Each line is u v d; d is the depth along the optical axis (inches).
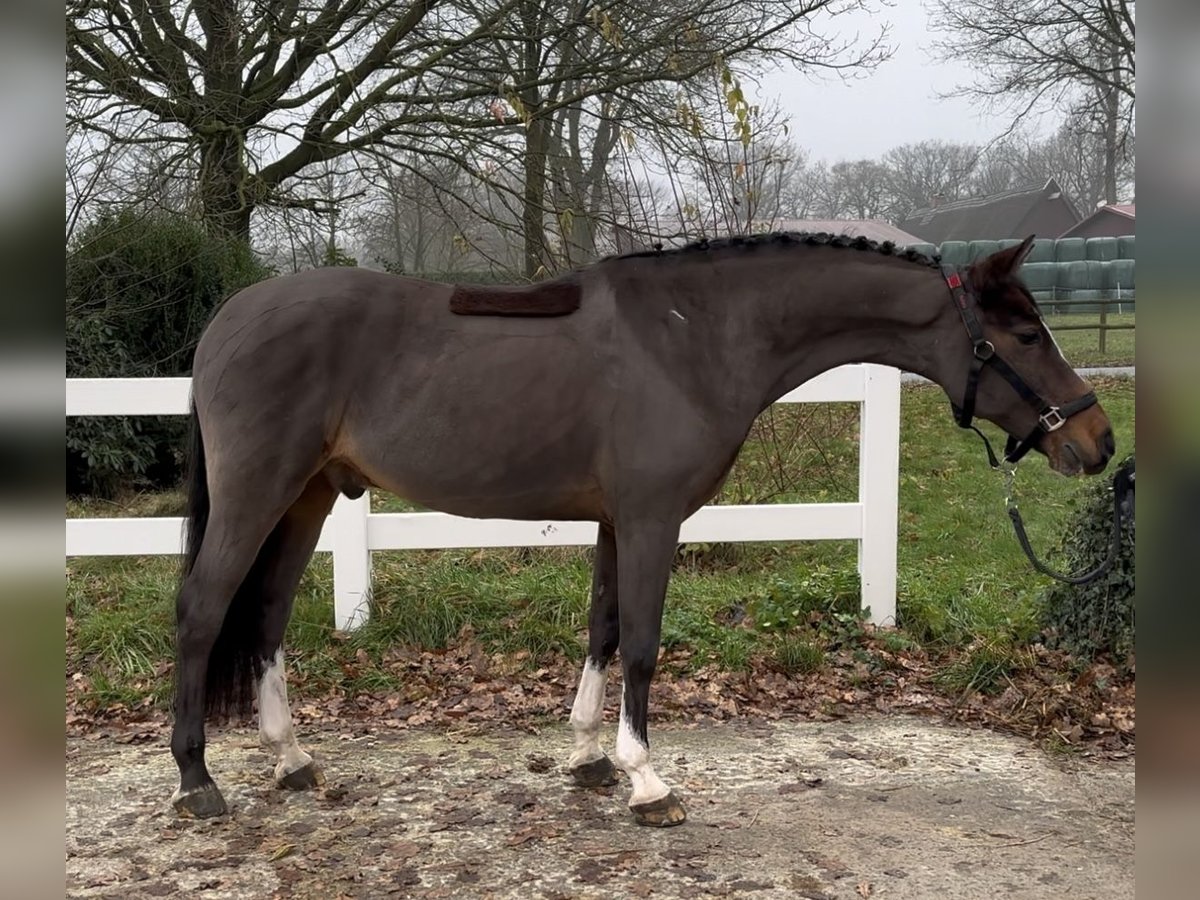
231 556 113.3
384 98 333.1
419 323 114.7
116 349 302.4
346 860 107.0
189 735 117.0
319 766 131.1
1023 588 199.3
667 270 116.0
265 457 112.0
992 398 114.7
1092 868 105.9
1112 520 154.7
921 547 242.7
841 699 159.6
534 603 185.2
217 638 120.0
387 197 366.0
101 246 298.5
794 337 116.2
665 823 115.2
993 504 279.9
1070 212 1344.7
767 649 172.7
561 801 123.3
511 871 104.6
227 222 329.1
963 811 120.5
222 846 110.3
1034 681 157.4
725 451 113.6
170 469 316.8
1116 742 141.2
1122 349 544.1
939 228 1444.4
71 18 279.3
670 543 112.0
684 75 292.5
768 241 117.6
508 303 115.3
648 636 111.8
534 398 111.7
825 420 264.5
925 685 163.9
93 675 163.9
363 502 175.8
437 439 112.7
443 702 158.7
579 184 297.7
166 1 300.4
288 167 363.3
